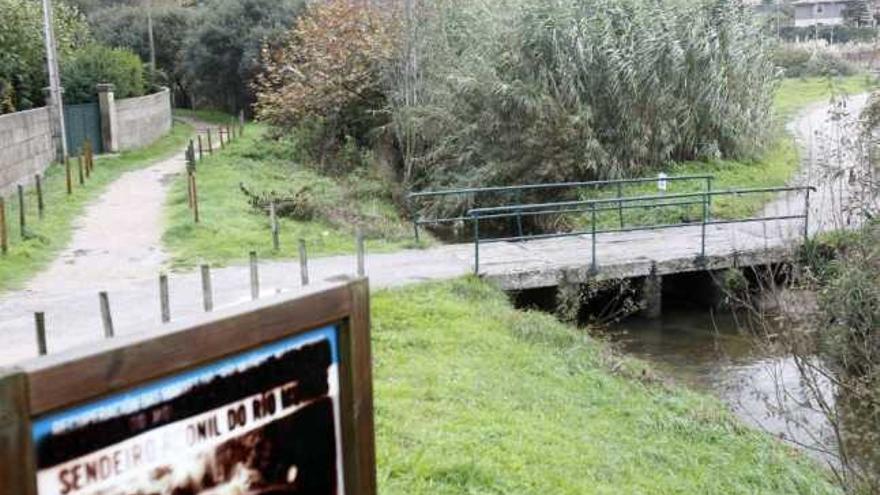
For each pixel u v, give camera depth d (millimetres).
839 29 39781
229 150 26953
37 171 21469
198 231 15492
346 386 2984
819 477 8227
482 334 10766
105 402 2340
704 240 14875
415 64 23547
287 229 16062
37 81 26172
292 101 25672
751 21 23391
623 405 9312
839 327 9148
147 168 24641
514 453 7168
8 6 25062
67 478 2268
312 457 2902
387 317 11094
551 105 20359
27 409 2166
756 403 10438
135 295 11867
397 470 6512
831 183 13594
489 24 22312
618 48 21031
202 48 42312
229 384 2635
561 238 16375
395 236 16344
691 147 22156
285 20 41219
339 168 24875
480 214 16516
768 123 23531
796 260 11648
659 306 14508
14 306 11336
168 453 2484
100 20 47812
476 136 21359
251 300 2758
